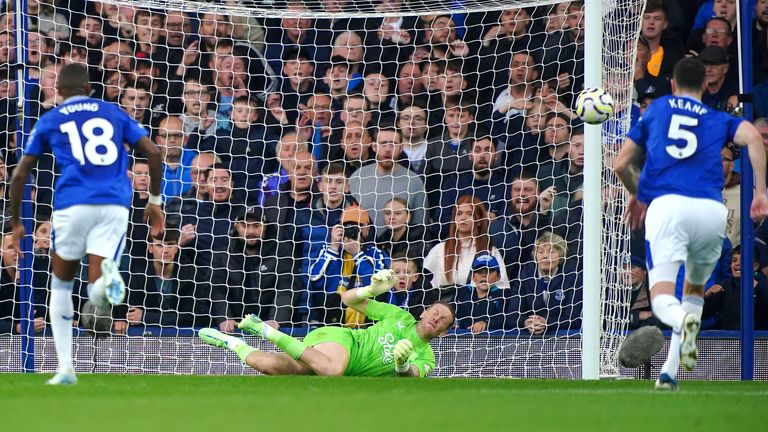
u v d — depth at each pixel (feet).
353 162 140.67
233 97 142.51
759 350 124.47
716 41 137.08
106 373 114.62
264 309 135.23
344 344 110.42
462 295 133.28
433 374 128.77
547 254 131.95
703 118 76.59
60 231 76.64
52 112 77.66
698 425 51.65
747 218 112.37
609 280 117.19
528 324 128.16
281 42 146.41
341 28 147.64
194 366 128.57
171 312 134.10
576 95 141.59
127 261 134.10
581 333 122.21
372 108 142.92
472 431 48.01
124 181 77.87
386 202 137.49
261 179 140.05
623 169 78.07
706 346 123.85
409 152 140.05
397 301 134.21
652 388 84.89
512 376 127.54
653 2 135.85
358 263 135.03
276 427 48.91
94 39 142.10
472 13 145.38
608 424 51.44
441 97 142.41
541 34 143.74
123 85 142.10
